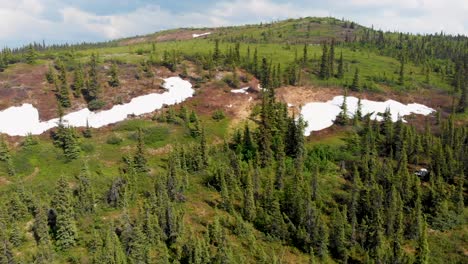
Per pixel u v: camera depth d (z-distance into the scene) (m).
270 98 95.31
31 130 87.31
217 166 75.62
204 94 107.88
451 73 148.12
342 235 58.91
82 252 52.94
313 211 60.97
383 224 61.88
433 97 118.31
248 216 64.06
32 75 108.44
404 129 84.06
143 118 95.31
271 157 78.00
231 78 116.56
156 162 80.25
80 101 99.00
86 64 119.50
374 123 90.94
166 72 118.25
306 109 103.56
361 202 65.81
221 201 67.69
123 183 66.38
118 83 106.38
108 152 82.31
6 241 49.75
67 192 56.50
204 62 123.69
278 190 70.25
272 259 54.44
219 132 93.25
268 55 151.62
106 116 94.50
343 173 76.56
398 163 75.44
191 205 66.12
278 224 61.22
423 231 57.72
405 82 128.75
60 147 81.94
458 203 68.44
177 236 56.06
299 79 116.25
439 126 96.81
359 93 113.25
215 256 51.56
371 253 58.69
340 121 96.69
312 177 69.62
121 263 48.16
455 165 75.06
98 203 63.03
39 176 72.62
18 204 58.56
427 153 81.25
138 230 51.81
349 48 182.25
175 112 98.50
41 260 48.78
